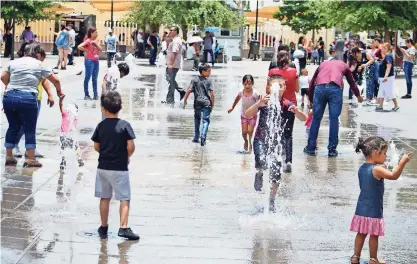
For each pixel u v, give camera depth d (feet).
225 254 27.02
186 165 43.57
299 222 31.76
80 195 35.27
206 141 52.42
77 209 32.65
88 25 167.73
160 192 36.45
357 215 26.45
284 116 41.32
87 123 59.41
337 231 30.48
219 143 51.75
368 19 129.80
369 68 83.30
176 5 156.35
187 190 37.09
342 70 48.37
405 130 61.67
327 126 63.93
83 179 38.81
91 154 45.83
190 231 29.84
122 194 28.58
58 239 28.12
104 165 28.48
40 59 41.81
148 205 33.78
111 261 25.71
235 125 61.57
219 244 28.25
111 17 175.52
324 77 48.21
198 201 34.91
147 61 164.96
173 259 26.21
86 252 26.63
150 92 88.22
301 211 33.73
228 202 34.88
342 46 48.57
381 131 60.85
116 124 28.55
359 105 80.74
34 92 40.96
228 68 146.72
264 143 34.63
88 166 42.14
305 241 28.94
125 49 171.01
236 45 178.81
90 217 31.40
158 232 29.55
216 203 34.63
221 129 58.90
